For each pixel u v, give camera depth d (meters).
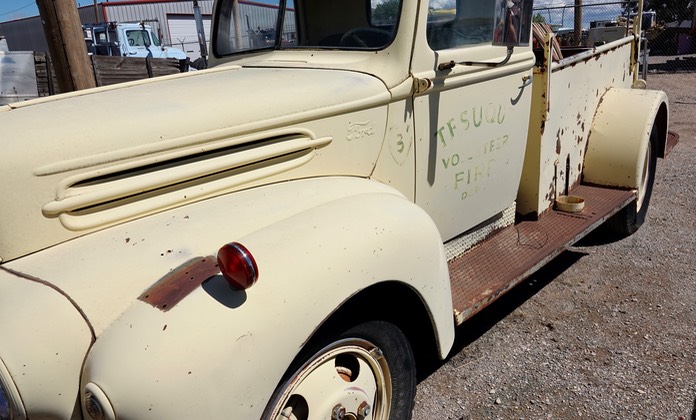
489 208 3.04
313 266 1.66
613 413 2.53
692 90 12.62
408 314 2.12
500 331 3.25
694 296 3.51
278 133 2.04
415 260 1.97
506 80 2.87
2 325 1.40
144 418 1.37
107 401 1.36
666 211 5.06
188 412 1.40
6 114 1.90
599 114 4.12
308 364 1.74
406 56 2.32
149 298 1.48
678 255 4.12
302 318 1.59
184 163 1.87
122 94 2.11
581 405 2.59
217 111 1.93
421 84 2.35
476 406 2.63
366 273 1.77
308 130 2.11
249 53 2.84
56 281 1.50
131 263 1.57
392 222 1.93
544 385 2.75
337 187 2.07
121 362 1.38
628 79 4.84
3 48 18.64
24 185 1.60
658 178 6.08
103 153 1.71
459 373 2.89
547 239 3.16
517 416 2.55
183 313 1.46
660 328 3.17
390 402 2.07
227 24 2.95
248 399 1.49
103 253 1.60
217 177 1.94
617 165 3.98
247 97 2.02
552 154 3.53
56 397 1.41
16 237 1.60
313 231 1.75
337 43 2.52
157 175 1.81
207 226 1.72
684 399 2.58
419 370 2.93
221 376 1.44
